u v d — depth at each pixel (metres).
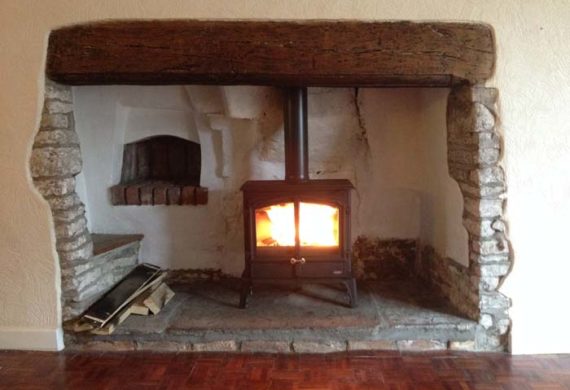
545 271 2.79
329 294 3.36
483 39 2.71
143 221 3.65
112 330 2.88
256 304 3.21
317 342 2.87
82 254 2.97
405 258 3.75
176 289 3.52
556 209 2.76
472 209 2.84
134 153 3.86
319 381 2.54
